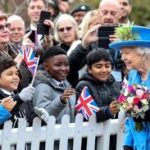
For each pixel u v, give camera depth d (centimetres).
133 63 1398
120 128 1491
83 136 1440
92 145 1455
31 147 1362
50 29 1766
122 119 1492
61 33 1775
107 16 1717
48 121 1380
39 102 1452
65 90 1418
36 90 1468
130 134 1425
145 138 1402
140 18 4006
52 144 1391
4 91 1377
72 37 1775
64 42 1780
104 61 1513
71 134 1420
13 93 1423
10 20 1769
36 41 1702
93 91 1499
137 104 1375
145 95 1378
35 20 1911
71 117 1486
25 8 2242
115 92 1534
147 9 4022
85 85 1499
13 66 1380
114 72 1627
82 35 1778
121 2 1858
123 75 1656
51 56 1512
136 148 1412
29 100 1389
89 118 1446
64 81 1536
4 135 1321
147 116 1388
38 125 1367
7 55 1403
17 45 1738
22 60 1525
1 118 1304
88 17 1769
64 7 2131
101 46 1638
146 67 1401
